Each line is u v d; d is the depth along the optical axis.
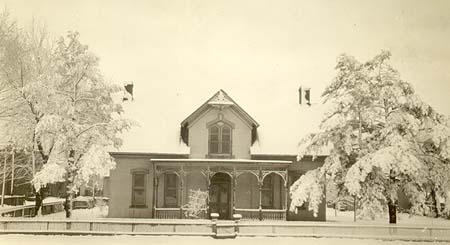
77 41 20.00
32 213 20.14
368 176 18.11
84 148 19.39
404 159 16.75
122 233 16.73
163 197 20.88
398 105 18.61
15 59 21.44
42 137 19.38
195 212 20.20
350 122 19.39
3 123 20.73
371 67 19.27
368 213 17.66
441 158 18.08
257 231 17.50
